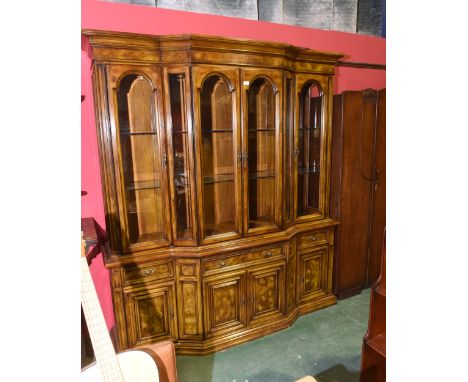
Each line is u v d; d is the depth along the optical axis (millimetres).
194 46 1782
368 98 2607
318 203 2549
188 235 2035
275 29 2523
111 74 1720
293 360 2018
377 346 1473
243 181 2061
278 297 2299
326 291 2643
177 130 1951
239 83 1950
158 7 2105
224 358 2041
